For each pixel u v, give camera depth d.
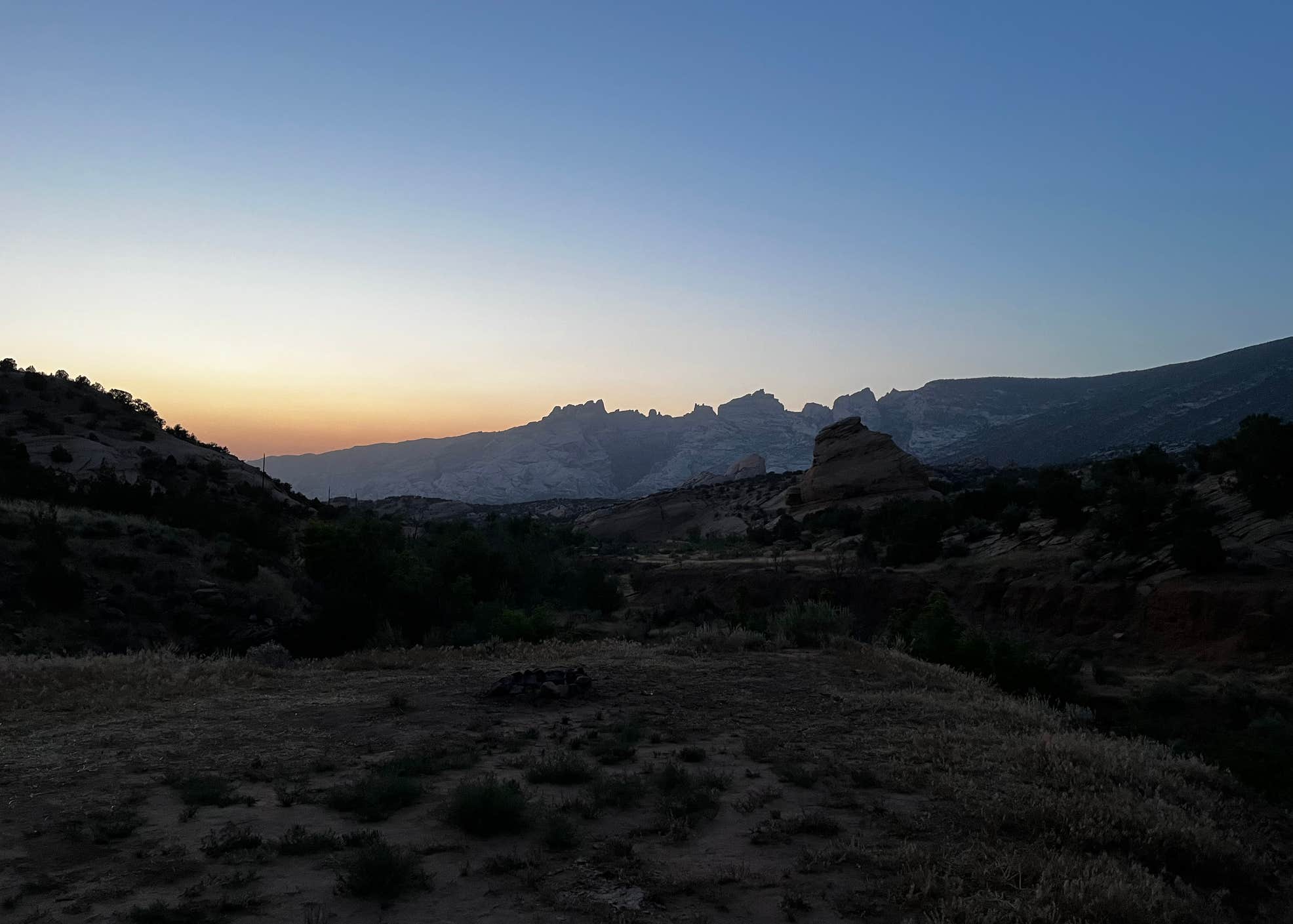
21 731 10.53
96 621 30.78
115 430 79.38
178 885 5.75
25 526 35.34
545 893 5.71
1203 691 30.69
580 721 11.72
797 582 66.31
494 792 7.12
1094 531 59.75
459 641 24.64
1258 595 40.91
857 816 7.67
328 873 6.05
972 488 129.88
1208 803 8.84
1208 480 60.34
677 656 18.27
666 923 5.27
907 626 33.12
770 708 12.79
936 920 5.38
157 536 39.97
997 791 8.38
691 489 185.25
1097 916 5.55
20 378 84.62
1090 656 44.66
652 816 7.58
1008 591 55.78
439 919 5.30
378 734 10.70
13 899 5.40
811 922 5.40
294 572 43.72
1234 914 6.35
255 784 8.42
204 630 33.62
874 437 127.12
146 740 10.09
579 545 115.44
